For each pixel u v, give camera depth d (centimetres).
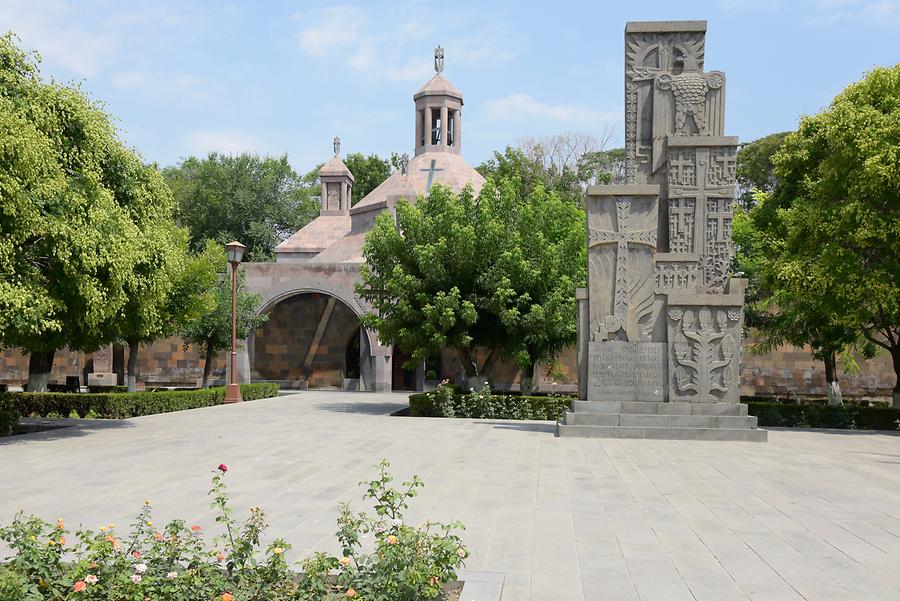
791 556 602
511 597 500
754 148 4478
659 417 1444
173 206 1741
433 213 2306
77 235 1309
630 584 528
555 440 1389
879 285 1605
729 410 1442
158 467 1038
